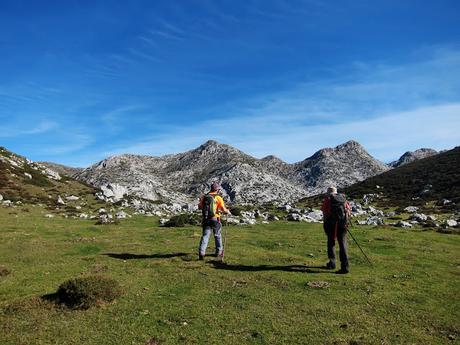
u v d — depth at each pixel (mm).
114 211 53219
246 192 154875
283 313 10633
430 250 20391
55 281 13844
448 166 101750
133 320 10211
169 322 10086
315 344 8867
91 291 11312
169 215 50938
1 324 10078
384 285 13328
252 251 19016
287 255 18094
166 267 15680
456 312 10883
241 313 10633
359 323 10008
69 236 25312
